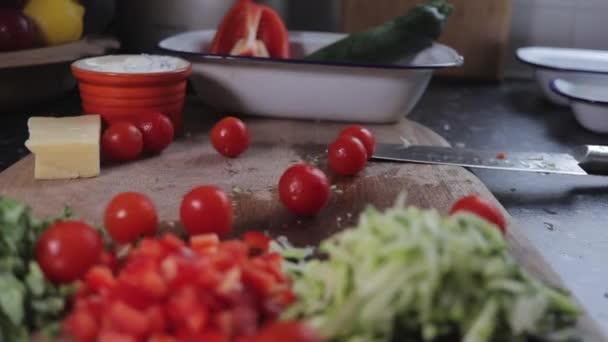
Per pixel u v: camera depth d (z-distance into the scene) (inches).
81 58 31.6
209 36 34.1
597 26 42.0
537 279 20.3
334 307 17.7
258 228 22.7
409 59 32.2
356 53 31.4
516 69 42.7
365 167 26.8
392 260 17.1
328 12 42.4
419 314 17.2
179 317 16.8
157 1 35.2
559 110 36.7
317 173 23.0
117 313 16.7
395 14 40.0
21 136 29.8
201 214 21.6
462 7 40.0
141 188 24.8
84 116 27.1
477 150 28.2
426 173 26.4
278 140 29.3
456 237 17.4
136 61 29.2
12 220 18.9
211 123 31.2
